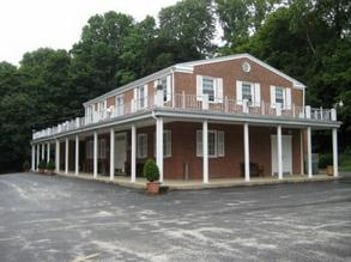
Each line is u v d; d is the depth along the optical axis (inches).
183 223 439.8
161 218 478.0
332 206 537.0
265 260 283.1
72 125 1245.1
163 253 311.4
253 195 681.6
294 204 564.4
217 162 1003.9
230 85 1030.4
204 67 998.4
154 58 2229.3
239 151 1039.0
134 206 586.9
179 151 960.3
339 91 1525.6
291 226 403.5
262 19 2458.2
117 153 1222.3
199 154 984.9
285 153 1118.4
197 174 975.6
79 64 2297.0
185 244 338.6
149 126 1037.8
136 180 941.8
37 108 2137.1
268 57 1830.7
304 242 333.1
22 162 2091.5
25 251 330.3
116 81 2277.3
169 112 808.3
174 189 777.6
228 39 2559.1
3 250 335.6
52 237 383.9
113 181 941.2
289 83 1140.5
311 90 1604.3
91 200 665.6
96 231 407.8
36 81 2234.3
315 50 1686.8
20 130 2054.6
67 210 564.4
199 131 990.4
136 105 949.8
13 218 506.3
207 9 2586.1
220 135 1013.2
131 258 299.6
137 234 387.2
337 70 1517.0
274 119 941.8
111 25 2721.5
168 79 977.5
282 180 908.0
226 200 625.6
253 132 1063.6
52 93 2210.9
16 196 757.3
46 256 312.2
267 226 407.2
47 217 507.2
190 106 940.6
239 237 359.6
